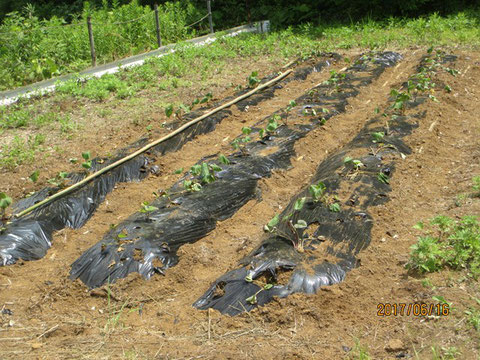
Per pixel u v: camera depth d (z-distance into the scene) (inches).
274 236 208.5
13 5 849.5
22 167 311.7
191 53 541.6
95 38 542.3
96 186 281.3
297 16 752.3
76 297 198.7
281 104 398.0
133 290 200.2
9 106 411.8
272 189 272.7
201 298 187.3
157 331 175.6
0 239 230.4
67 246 240.2
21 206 267.7
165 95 432.8
